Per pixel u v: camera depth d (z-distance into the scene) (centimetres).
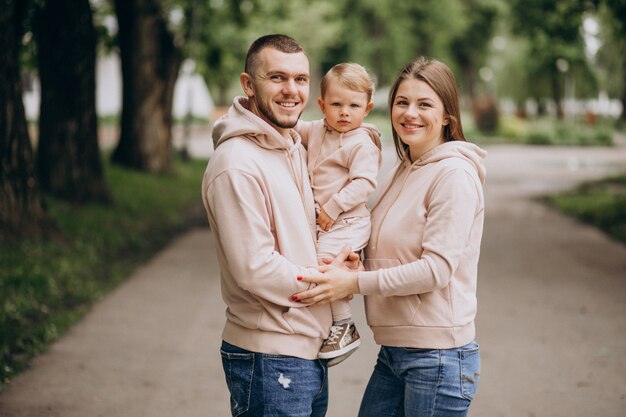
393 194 277
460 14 4900
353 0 4972
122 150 1702
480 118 3922
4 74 761
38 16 1076
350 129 288
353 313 665
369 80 287
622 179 1783
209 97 4600
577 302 683
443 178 259
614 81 4344
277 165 263
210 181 256
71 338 566
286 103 260
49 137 1080
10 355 511
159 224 1134
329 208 275
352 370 504
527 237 1066
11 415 412
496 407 432
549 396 448
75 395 446
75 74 1078
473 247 267
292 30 4147
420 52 5084
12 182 776
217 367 504
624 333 582
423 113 265
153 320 622
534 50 4050
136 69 1681
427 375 263
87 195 1103
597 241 1025
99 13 1734
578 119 4866
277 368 258
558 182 1933
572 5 1574
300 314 259
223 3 2123
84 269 766
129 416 417
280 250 259
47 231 806
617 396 447
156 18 1673
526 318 629
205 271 833
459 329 263
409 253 264
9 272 659
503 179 2030
